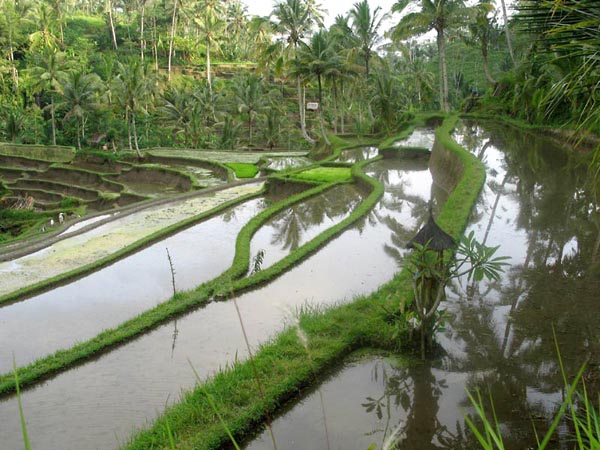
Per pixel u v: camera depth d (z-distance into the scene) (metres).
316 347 8.81
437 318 8.61
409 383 7.89
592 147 24.72
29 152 55.72
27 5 71.88
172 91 65.81
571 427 6.39
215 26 69.25
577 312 9.45
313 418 7.21
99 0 103.88
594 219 14.84
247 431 6.91
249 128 59.06
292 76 41.41
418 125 42.12
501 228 14.36
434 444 6.45
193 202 28.28
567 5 4.87
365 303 10.33
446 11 40.59
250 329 11.05
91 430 7.88
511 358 8.16
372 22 45.62
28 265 18.70
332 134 44.81
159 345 10.63
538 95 30.28
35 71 62.06
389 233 17.47
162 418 7.27
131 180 45.34
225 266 16.56
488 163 23.53
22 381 9.40
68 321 12.95
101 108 56.59
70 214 37.91
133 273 16.25
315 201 23.84
